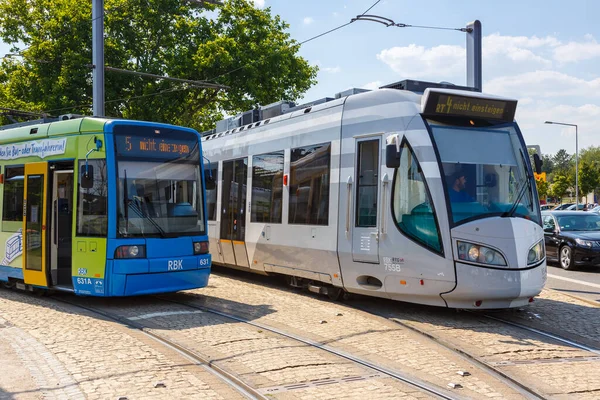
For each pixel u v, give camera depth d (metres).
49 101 28.94
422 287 9.34
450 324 9.11
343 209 10.54
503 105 9.92
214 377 6.46
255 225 13.06
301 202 11.63
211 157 15.30
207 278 11.20
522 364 7.02
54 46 29.52
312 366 6.80
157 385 6.07
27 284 11.81
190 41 32.22
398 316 9.71
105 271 10.06
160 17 30.72
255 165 13.27
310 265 11.34
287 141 12.21
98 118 10.77
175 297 11.63
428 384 6.24
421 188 9.31
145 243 10.31
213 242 14.83
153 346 7.73
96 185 10.34
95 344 7.77
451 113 9.61
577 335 8.67
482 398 5.86
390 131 9.83
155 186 10.67
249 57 32.22
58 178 11.28
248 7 33.25
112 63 29.84
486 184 9.46
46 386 6.06
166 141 10.98
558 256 17.88
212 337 8.20
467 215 9.13
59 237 11.20
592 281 15.04
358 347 7.72
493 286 8.96
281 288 12.88
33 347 7.61
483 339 8.20
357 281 10.36
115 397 5.73
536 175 10.30
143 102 30.52
